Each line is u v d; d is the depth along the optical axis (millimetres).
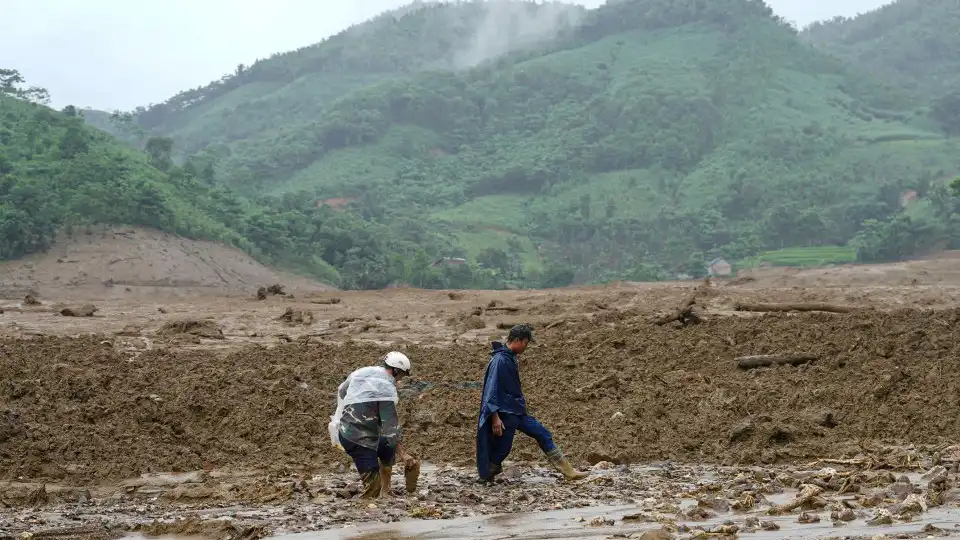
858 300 25125
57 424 11930
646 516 7715
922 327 16484
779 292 26516
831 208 155625
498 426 9523
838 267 42594
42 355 15969
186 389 13664
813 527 7117
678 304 23719
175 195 79875
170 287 61031
